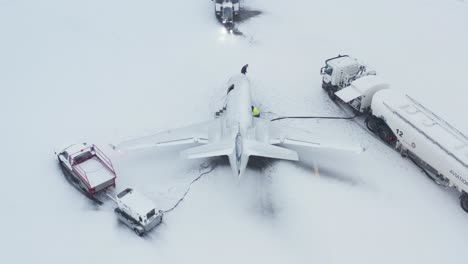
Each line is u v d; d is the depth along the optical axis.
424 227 31.09
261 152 31.80
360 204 32.59
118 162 35.56
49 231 30.34
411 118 34.03
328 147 33.91
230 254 29.11
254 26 52.59
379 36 50.88
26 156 35.91
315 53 48.19
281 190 33.62
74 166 33.28
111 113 40.31
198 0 57.62
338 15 54.75
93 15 54.12
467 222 31.52
